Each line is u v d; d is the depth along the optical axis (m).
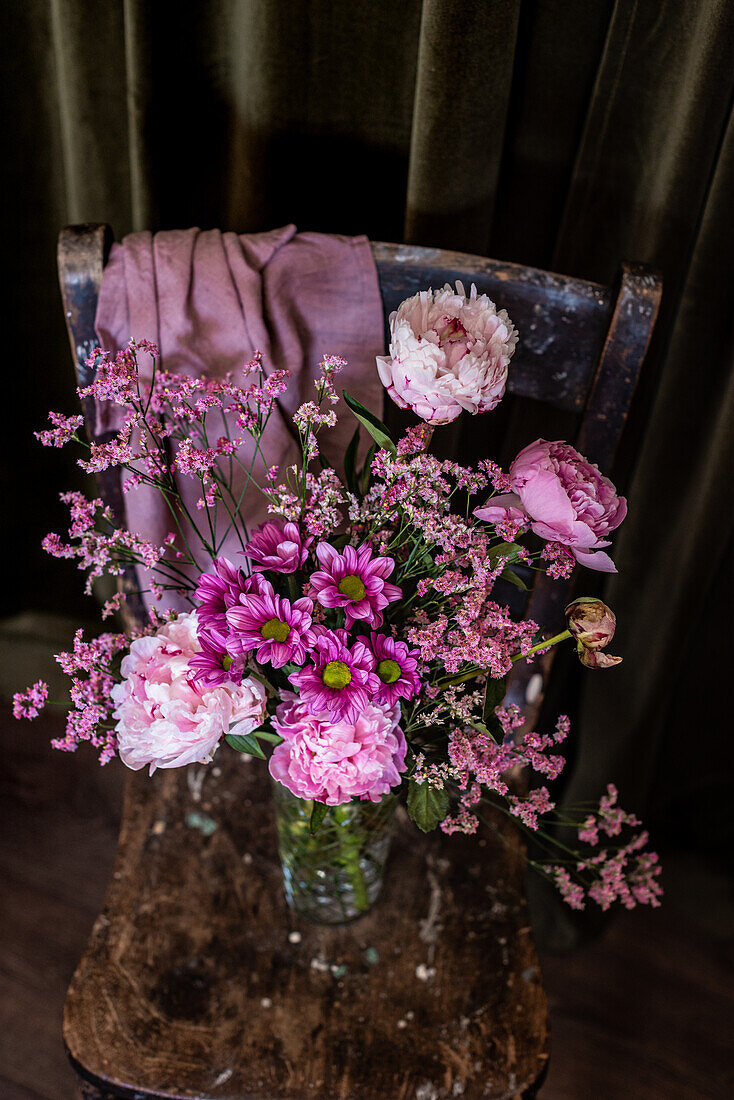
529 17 1.11
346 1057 0.98
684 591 1.34
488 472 0.81
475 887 1.11
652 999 1.63
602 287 1.00
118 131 1.25
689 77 1.04
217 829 1.14
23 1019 1.54
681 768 1.68
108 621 1.78
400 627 0.86
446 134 1.08
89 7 1.14
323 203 1.29
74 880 1.70
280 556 0.77
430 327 0.79
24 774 1.83
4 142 1.31
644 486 1.34
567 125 1.19
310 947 1.05
